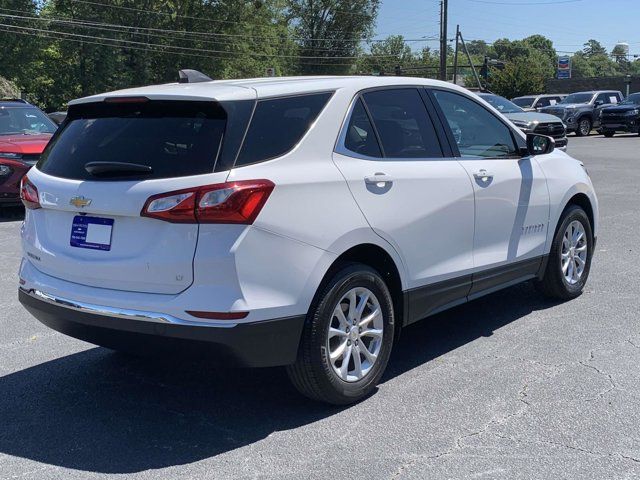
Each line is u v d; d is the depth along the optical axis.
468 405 4.11
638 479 3.25
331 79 4.34
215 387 4.53
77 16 48.28
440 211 4.61
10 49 44.00
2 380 4.68
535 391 4.28
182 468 3.47
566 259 6.11
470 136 5.15
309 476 3.36
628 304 6.05
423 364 4.80
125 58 50.69
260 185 3.57
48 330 5.70
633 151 21.95
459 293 4.89
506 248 5.30
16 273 7.59
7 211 12.03
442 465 3.42
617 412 3.96
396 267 4.34
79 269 3.87
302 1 72.12
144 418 4.08
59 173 4.08
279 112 3.90
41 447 3.73
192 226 3.50
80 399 4.36
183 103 3.78
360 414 4.04
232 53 54.62
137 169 3.68
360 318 4.15
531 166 5.58
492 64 68.56
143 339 3.64
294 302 3.72
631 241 8.67
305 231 3.75
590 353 4.90
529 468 3.37
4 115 12.23
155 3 50.62
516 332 5.41
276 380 4.62
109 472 3.45
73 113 4.38
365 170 4.15
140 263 3.61
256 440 3.76
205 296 3.51
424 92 4.87
